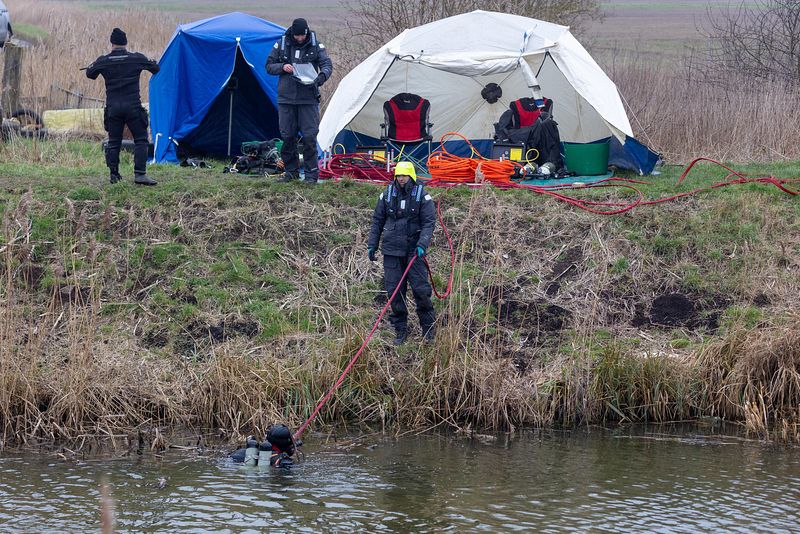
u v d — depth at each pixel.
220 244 28.27
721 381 22.83
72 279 26.08
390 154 34.91
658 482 18.42
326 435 21.05
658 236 28.94
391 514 16.70
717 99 45.09
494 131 39.62
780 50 48.19
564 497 17.59
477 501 17.33
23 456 19.48
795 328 23.27
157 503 17.05
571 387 22.34
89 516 16.41
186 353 23.83
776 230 29.73
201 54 38.72
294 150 32.28
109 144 31.16
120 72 30.58
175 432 21.02
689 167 34.81
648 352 23.06
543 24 37.44
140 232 28.50
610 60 66.38
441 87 38.94
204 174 34.31
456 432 21.41
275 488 17.88
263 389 21.88
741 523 16.48
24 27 96.94
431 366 22.44
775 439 21.20
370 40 50.72
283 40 31.48
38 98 45.38
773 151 40.56
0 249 25.03
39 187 30.59
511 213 30.19
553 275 27.53
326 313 25.42
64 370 21.70
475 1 50.41
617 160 37.28
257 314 25.23
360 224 29.52
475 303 25.33
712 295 26.89
